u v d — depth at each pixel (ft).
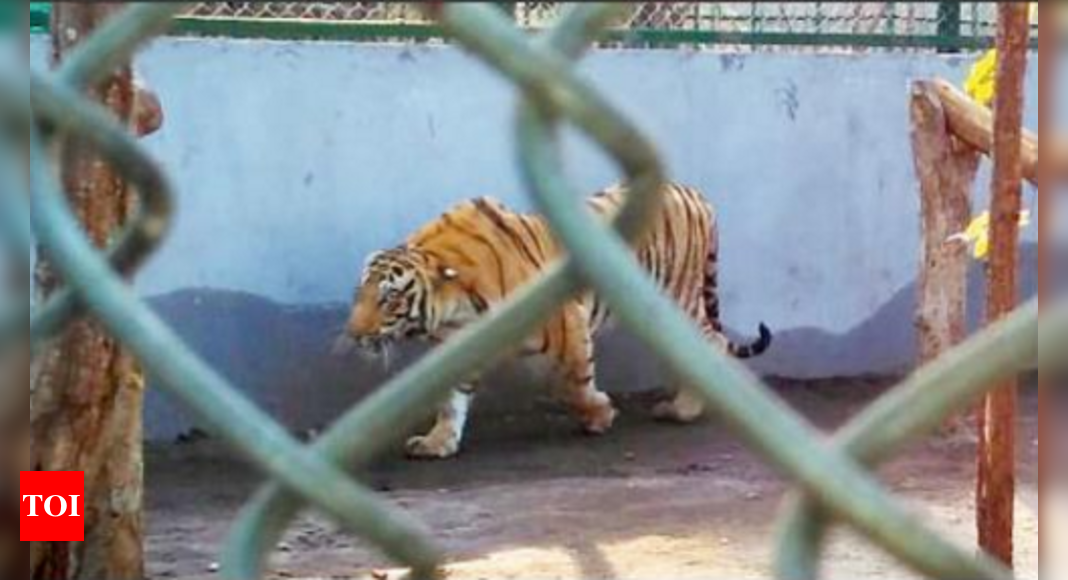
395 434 4.93
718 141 35.76
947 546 4.19
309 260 32.91
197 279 32.19
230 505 27.20
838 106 36.58
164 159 31.78
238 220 32.40
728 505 26.18
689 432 33.04
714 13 35.76
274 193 32.60
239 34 32.30
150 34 5.29
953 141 28.89
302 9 33.14
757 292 36.47
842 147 36.70
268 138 32.53
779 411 4.34
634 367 35.65
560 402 34.24
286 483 4.84
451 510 25.94
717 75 35.68
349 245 33.14
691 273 33.94
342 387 33.14
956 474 27.71
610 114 4.65
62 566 15.90
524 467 30.12
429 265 31.14
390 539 4.85
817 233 36.70
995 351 4.35
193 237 32.12
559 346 32.14
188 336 32.19
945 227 28.91
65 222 5.11
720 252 36.11
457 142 33.65
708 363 4.42
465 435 32.63
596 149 5.28
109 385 16.20
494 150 33.91
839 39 36.58
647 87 35.17
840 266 36.94
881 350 37.45
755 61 35.96
